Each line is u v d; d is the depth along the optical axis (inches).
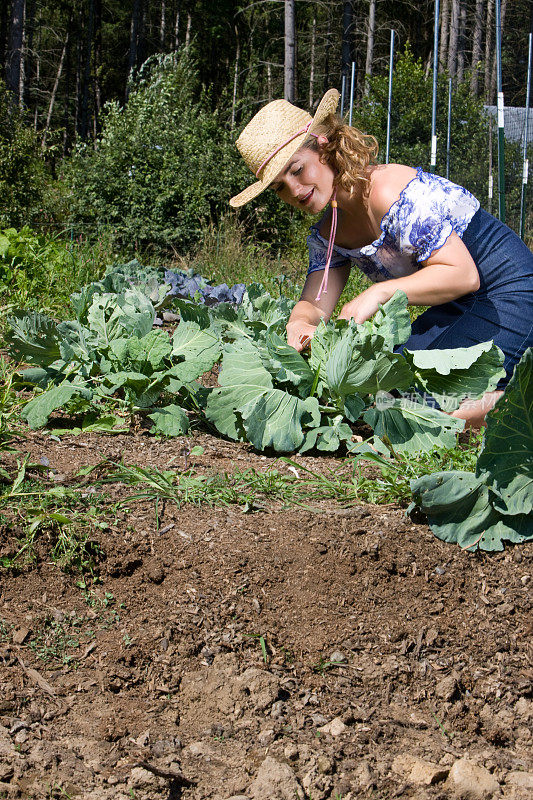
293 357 120.6
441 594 89.1
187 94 549.6
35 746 70.2
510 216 500.7
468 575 91.4
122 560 90.0
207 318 133.1
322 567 90.0
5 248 247.6
